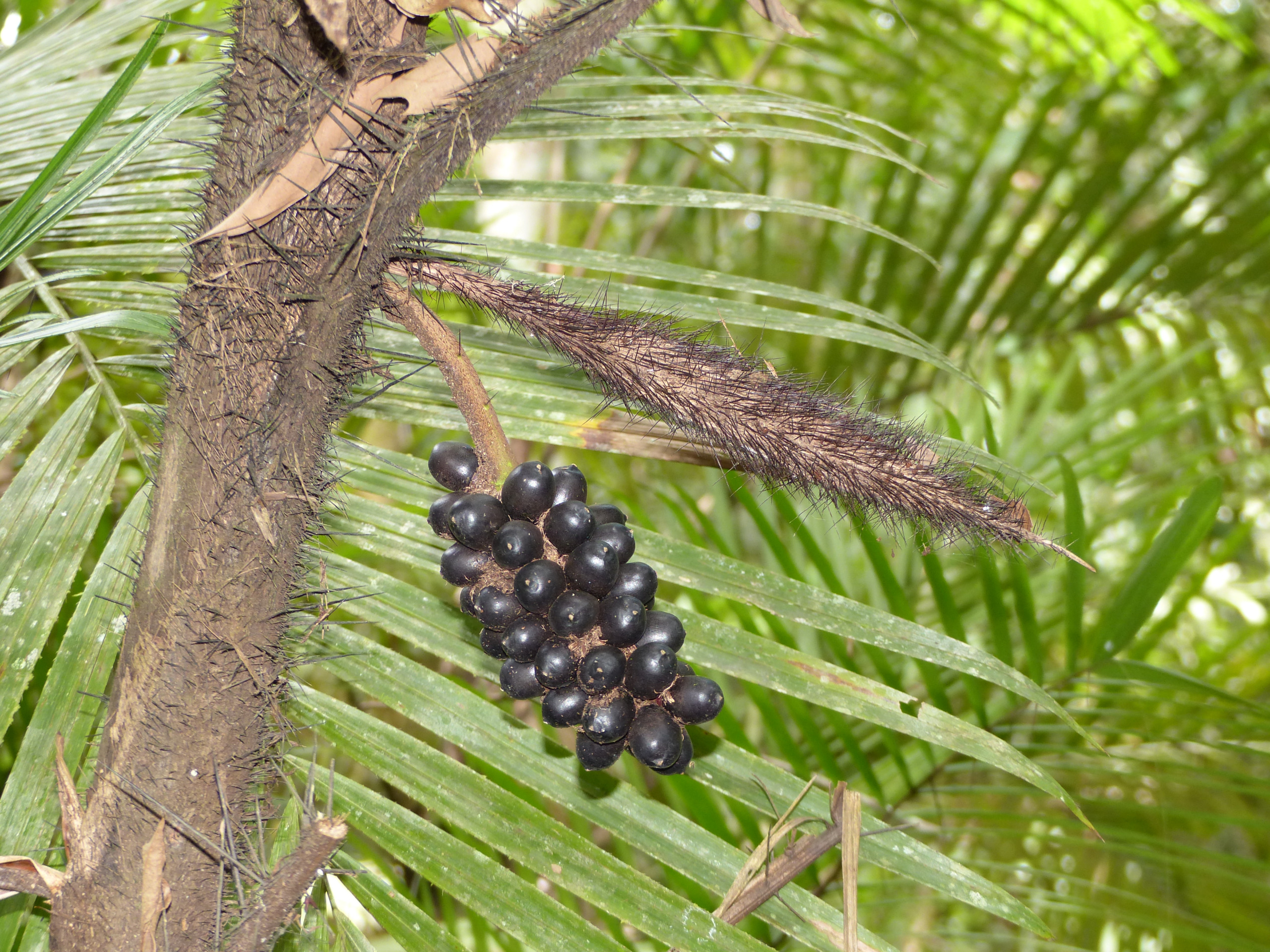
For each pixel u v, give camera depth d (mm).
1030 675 1162
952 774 1292
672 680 758
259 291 762
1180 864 1097
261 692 790
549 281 950
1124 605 1129
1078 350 1783
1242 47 1965
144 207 1015
